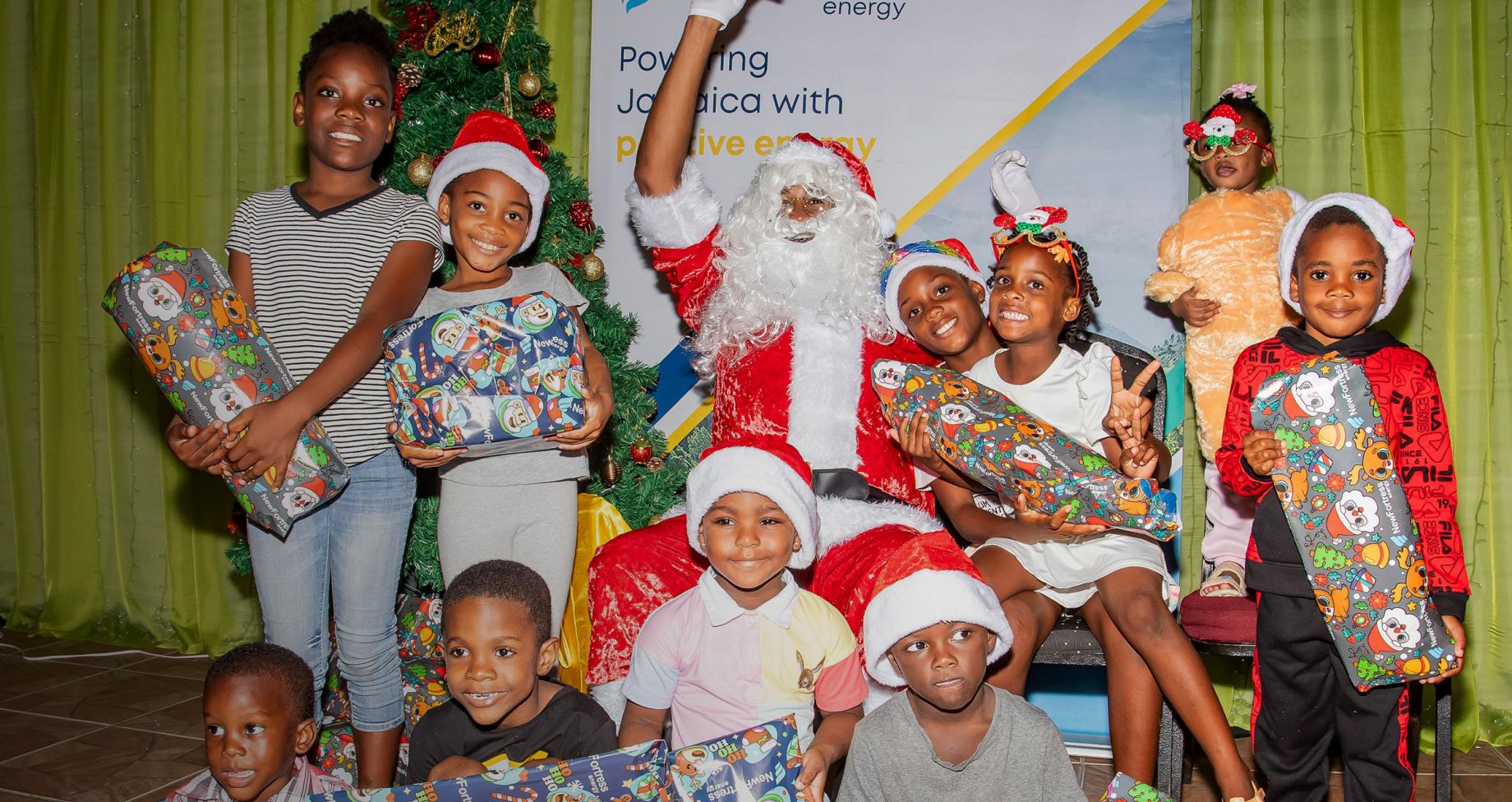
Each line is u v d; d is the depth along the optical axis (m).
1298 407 2.17
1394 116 3.26
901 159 3.47
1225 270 2.97
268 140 4.01
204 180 4.08
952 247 2.74
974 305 2.59
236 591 4.13
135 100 4.18
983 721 2.06
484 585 2.07
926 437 2.37
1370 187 3.28
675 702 2.24
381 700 2.51
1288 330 2.34
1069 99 3.37
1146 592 2.31
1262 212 3.02
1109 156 3.35
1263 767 2.38
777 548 2.18
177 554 4.18
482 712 2.07
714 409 2.78
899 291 2.61
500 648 2.05
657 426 3.64
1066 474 2.21
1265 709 2.35
